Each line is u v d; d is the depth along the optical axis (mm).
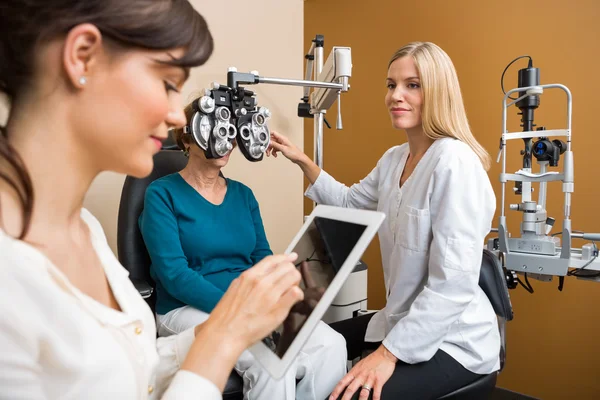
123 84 406
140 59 413
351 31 2791
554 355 2100
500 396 2184
